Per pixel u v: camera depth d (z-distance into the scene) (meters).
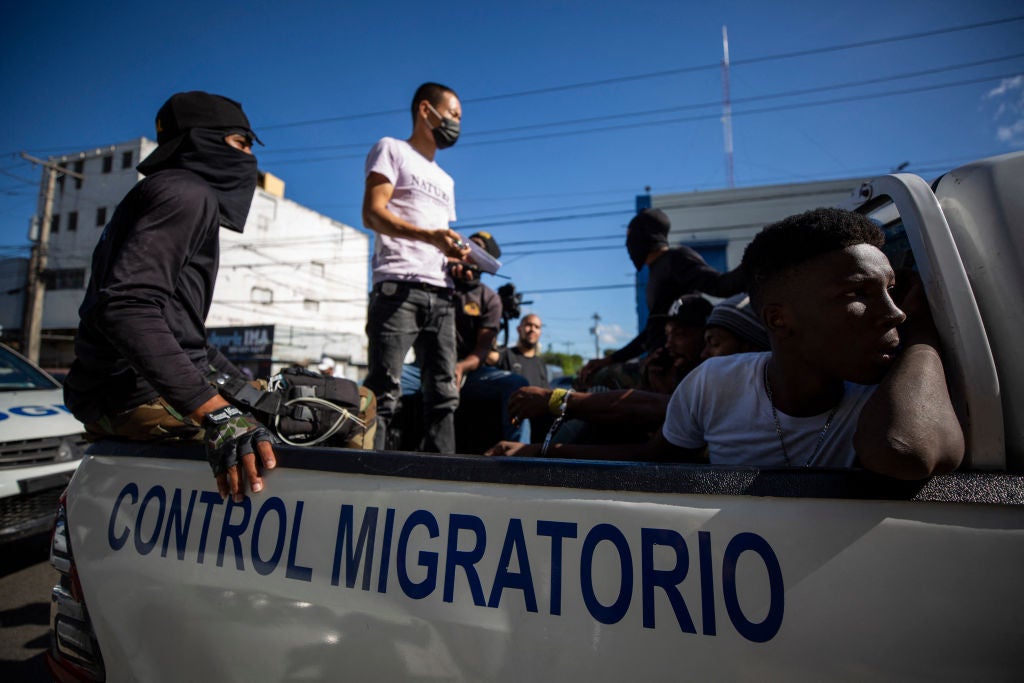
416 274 2.54
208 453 1.19
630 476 0.91
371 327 2.57
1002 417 0.88
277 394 1.75
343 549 1.03
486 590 0.92
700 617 0.82
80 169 35.62
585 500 0.92
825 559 0.81
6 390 4.38
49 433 3.87
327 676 0.97
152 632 1.13
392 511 1.02
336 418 1.85
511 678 0.87
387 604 0.97
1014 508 0.79
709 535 0.85
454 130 2.73
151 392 1.62
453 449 2.69
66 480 3.82
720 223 19.02
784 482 0.85
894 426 0.80
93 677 1.20
